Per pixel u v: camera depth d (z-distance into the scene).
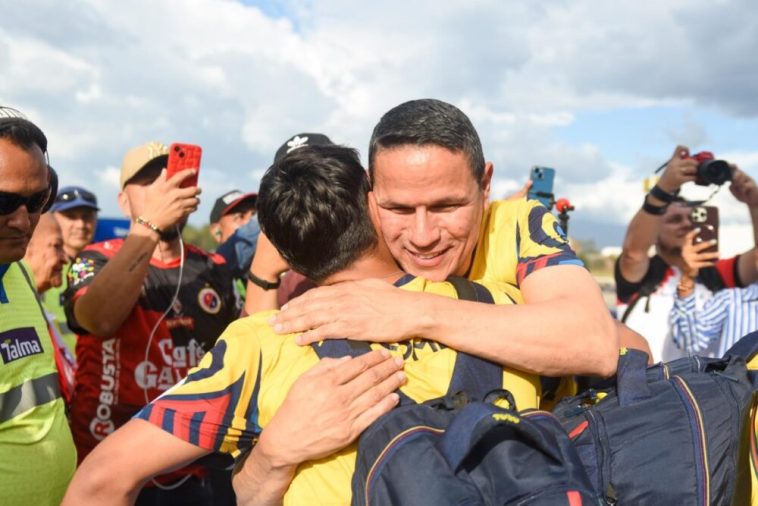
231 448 1.68
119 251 3.03
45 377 2.44
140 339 3.17
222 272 3.59
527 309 1.67
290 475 1.66
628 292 4.30
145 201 3.07
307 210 1.73
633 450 1.61
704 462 1.59
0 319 2.30
